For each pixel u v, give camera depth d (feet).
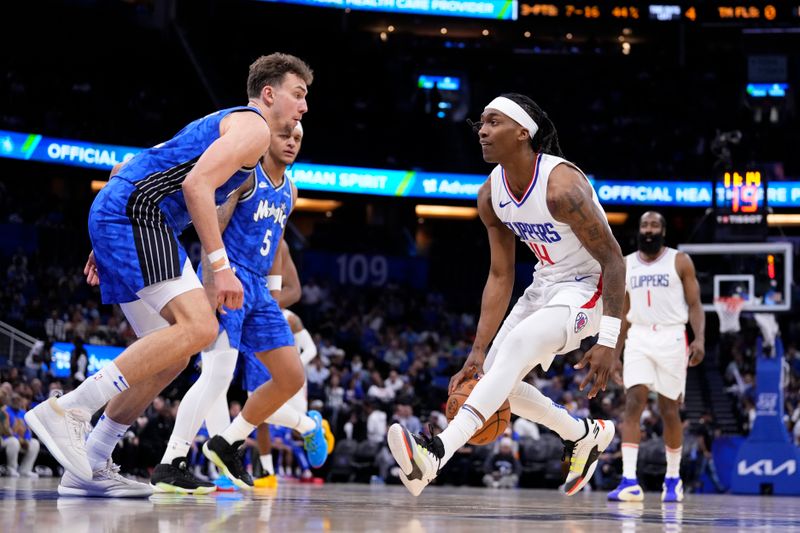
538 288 15.21
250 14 94.48
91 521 9.31
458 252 96.99
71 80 87.20
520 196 14.82
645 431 52.80
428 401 65.21
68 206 81.92
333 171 88.17
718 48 104.37
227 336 18.43
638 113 103.40
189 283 13.84
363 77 102.68
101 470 14.90
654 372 25.38
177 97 92.48
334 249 92.68
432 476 13.33
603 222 14.46
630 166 98.07
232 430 21.01
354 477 51.88
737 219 42.32
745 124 98.43
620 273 14.34
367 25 99.91
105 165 78.59
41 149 75.31
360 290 92.22
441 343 82.89
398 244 97.55
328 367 65.05
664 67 105.29
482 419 13.76
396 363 76.54
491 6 99.50
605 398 60.29
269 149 19.31
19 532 7.95
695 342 25.70
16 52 85.51
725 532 9.96
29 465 43.60
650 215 25.70
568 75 105.50
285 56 16.72
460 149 99.71
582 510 15.44
